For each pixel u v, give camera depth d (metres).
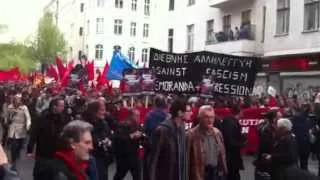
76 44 79.31
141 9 71.94
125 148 10.38
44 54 78.12
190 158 8.02
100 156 8.74
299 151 13.67
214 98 16.22
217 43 32.97
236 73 16.47
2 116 15.79
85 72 24.20
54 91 23.95
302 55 26.59
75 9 81.06
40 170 4.25
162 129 7.57
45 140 6.18
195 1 38.28
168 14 42.72
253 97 19.55
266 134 9.39
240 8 32.31
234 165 11.03
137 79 16.41
